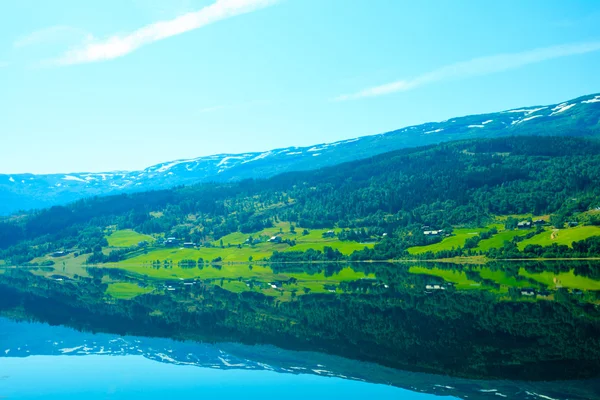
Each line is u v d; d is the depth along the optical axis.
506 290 101.12
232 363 53.62
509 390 41.50
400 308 84.62
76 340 68.00
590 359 48.53
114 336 70.19
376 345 58.38
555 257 170.62
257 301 102.75
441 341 58.66
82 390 45.34
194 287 141.50
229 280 162.50
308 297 105.81
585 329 61.38
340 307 88.81
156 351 60.16
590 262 153.88
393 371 48.25
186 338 67.12
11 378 49.69
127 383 47.16
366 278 147.88
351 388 43.88
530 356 50.50
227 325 75.56
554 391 40.81
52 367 53.78
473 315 74.19
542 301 84.25
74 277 199.88
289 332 68.31
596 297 87.00
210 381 47.12
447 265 179.75
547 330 61.53
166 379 48.28
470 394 41.00
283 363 52.78
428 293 103.62
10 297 123.12
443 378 45.38
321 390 43.53
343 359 53.34
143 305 102.94
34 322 83.19
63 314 91.69
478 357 51.12
